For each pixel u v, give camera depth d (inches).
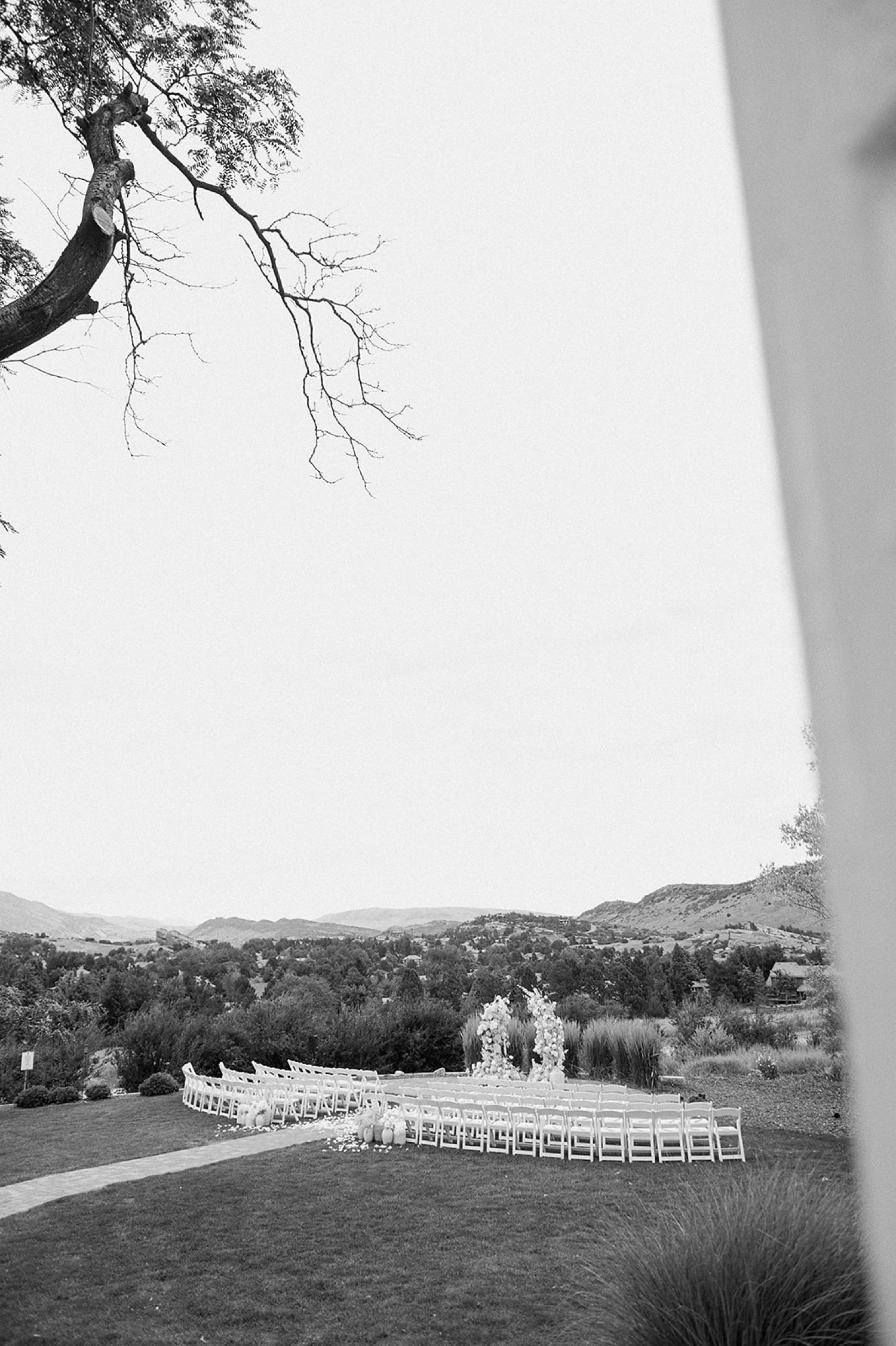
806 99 13.1
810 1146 508.4
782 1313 182.7
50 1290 330.3
